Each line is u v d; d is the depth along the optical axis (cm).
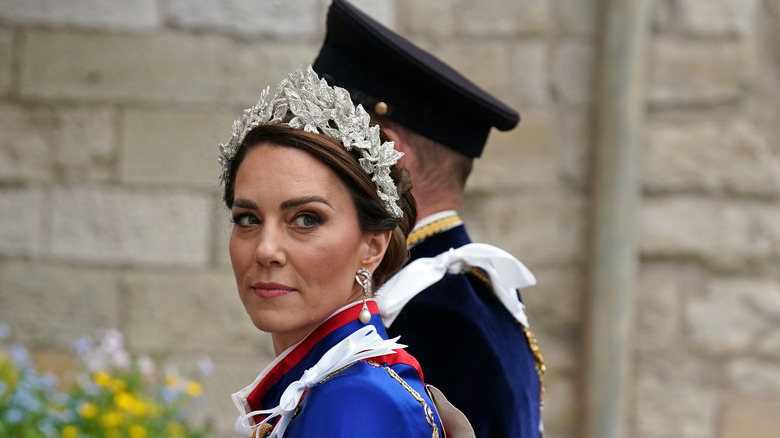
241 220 338
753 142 1077
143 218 1098
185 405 1033
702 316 1081
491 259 486
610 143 1062
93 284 1095
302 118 332
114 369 971
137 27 1101
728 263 1080
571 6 1091
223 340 1096
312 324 347
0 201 1098
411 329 462
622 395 1062
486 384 456
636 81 1062
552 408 1091
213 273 1098
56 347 1092
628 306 1065
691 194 1082
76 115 1098
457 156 532
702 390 1083
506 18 1095
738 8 1079
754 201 1079
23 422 844
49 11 1096
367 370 322
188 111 1101
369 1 1094
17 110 1097
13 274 1095
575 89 1091
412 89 513
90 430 884
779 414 1077
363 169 338
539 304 1091
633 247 1068
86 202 1098
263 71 1102
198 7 1100
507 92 1098
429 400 337
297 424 316
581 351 1088
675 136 1084
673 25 1084
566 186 1094
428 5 1095
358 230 337
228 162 357
